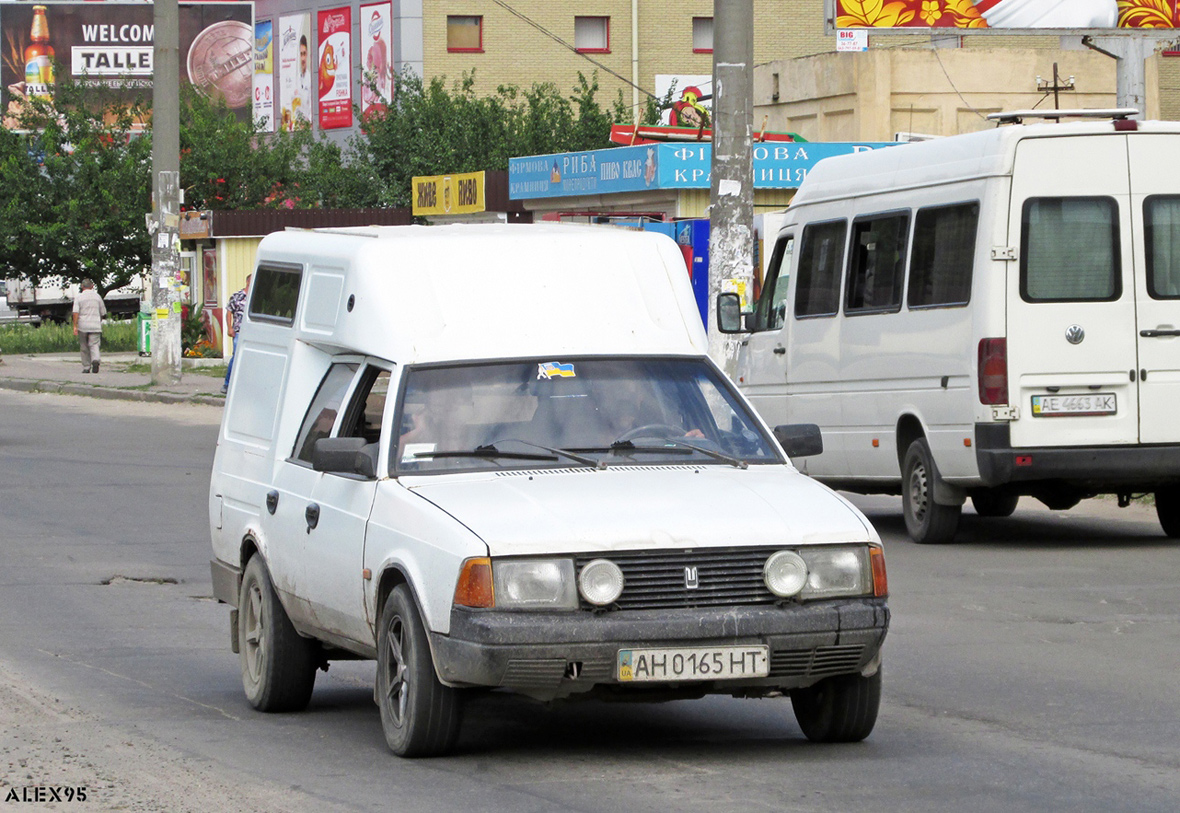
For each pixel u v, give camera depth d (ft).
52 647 64.28
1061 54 206.39
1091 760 45.16
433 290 50.26
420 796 41.65
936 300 88.79
